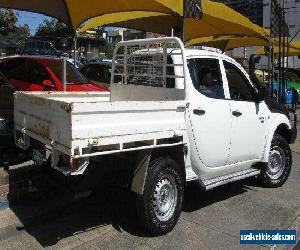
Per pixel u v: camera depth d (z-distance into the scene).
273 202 6.43
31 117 5.04
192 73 5.55
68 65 10.05
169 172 5.04
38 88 8.98
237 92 6.32
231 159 6.14
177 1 8.13
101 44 35.75
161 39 5.62
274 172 7.19
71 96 6.29
